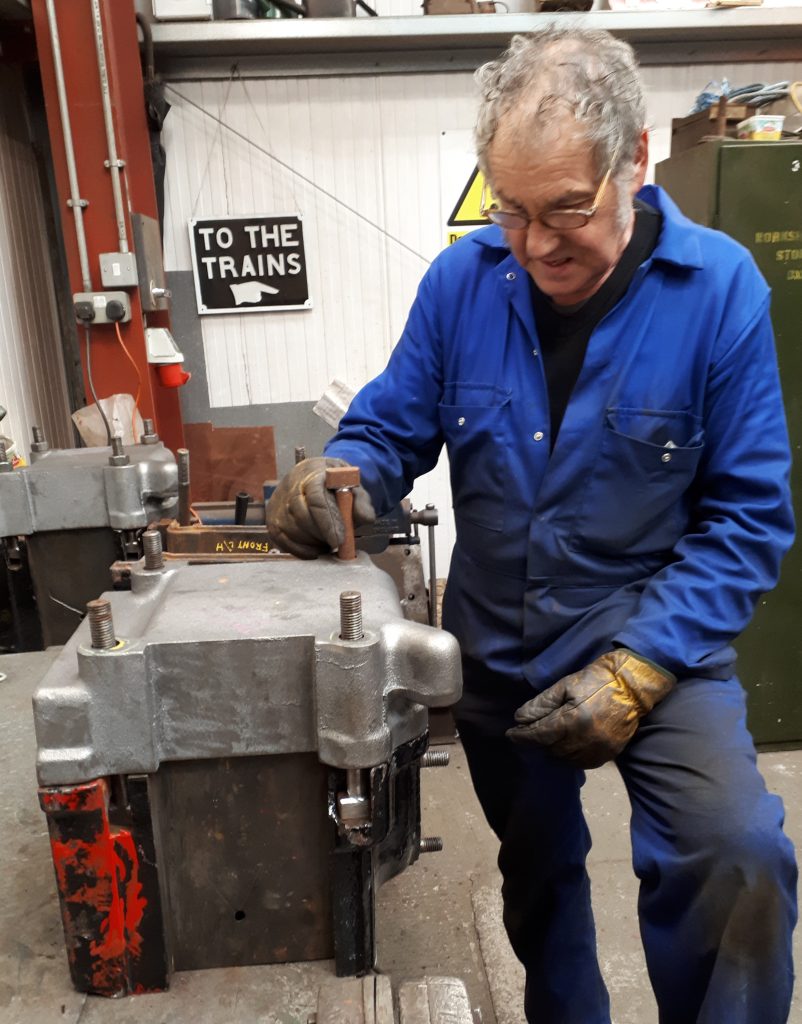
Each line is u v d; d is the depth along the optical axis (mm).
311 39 2348
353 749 620
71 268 2123
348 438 1171
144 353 2186
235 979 687
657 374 995
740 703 924
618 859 1930
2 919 754
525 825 1277
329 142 2629
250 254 2676
